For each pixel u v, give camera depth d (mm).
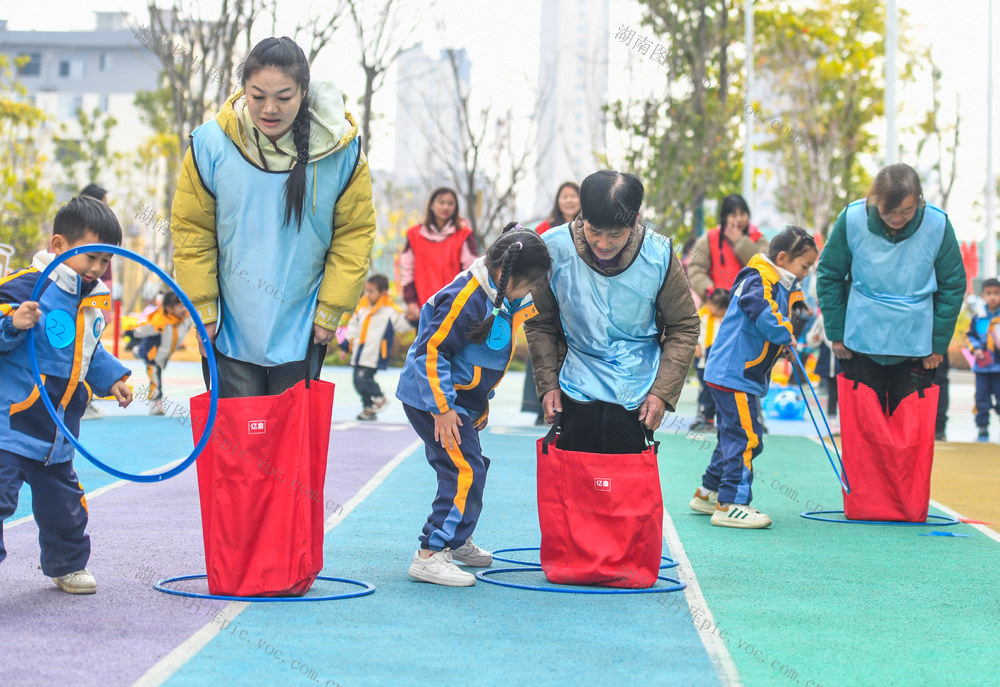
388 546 5180
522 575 4660
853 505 6246
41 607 3865
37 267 4062
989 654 3562
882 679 3273
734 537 5676
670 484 7484
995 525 6176
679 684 3150
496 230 20281
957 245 6215
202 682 3066
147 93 34656
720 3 20531
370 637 3576
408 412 4594
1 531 3975
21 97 31234
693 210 20625
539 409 11023
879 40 28078
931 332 6211
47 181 39531
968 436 11461
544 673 3227
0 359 3969
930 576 4762
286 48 4051
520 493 6902
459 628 3723
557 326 4766
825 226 28438
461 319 4414
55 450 3998
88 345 4129
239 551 4078
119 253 3795
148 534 5301
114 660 3244
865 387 6277
